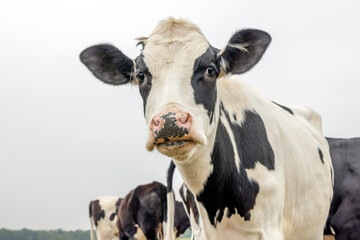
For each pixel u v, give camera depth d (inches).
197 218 209.9
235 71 197.8
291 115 258.5
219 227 195.5
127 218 698.8
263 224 197.5
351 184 335.3
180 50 177.3
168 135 153.7
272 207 200.8
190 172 185.5
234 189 192.2
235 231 196.4
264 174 200.5
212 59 179.9
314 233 243.6
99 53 204.7
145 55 179.3
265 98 234.8
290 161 224.8
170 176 241.8
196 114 169.8
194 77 174.4
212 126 179.5
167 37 181.8
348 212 329.4
